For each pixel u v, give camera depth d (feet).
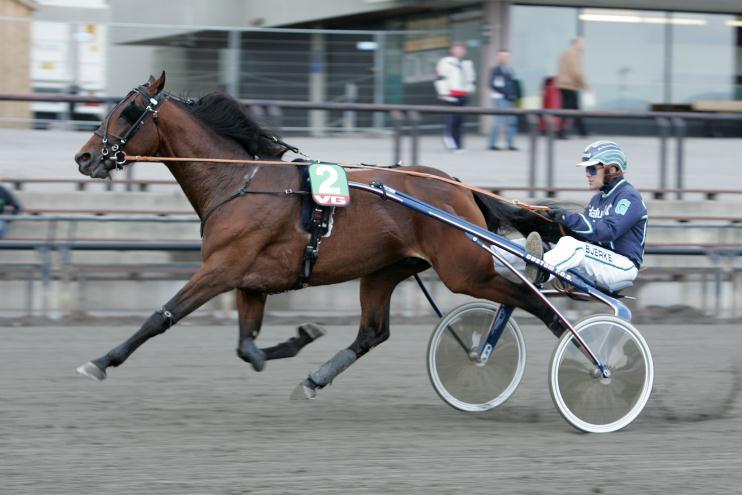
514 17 73.77
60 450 22.89
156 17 79.10
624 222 26.30
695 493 20.36
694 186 53.11
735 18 81.00
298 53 60.59
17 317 41.68
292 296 45.32
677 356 36.55
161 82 26.61
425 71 62.28
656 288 48.06
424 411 27.96
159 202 47.80
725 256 47.52
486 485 20.71
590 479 21.27
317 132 49.08
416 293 45.16
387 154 49.08
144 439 24.03
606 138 51.49
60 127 52.75
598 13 76.64
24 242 42.63
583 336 25.84
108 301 43.98
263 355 27.37
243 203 25.91
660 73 79.25
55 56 60.03
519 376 28.48
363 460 22.49
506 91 59.57
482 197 28.19
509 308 28.02
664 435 25.48
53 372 31.89
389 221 26.63
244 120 26.99
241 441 24.04
